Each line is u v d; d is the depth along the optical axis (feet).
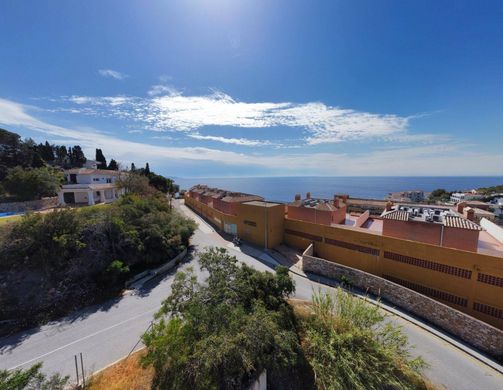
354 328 36.29
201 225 127.85
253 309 38.50
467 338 44.60
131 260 69.77
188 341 32.60
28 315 50.88
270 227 90.89
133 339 44.42
